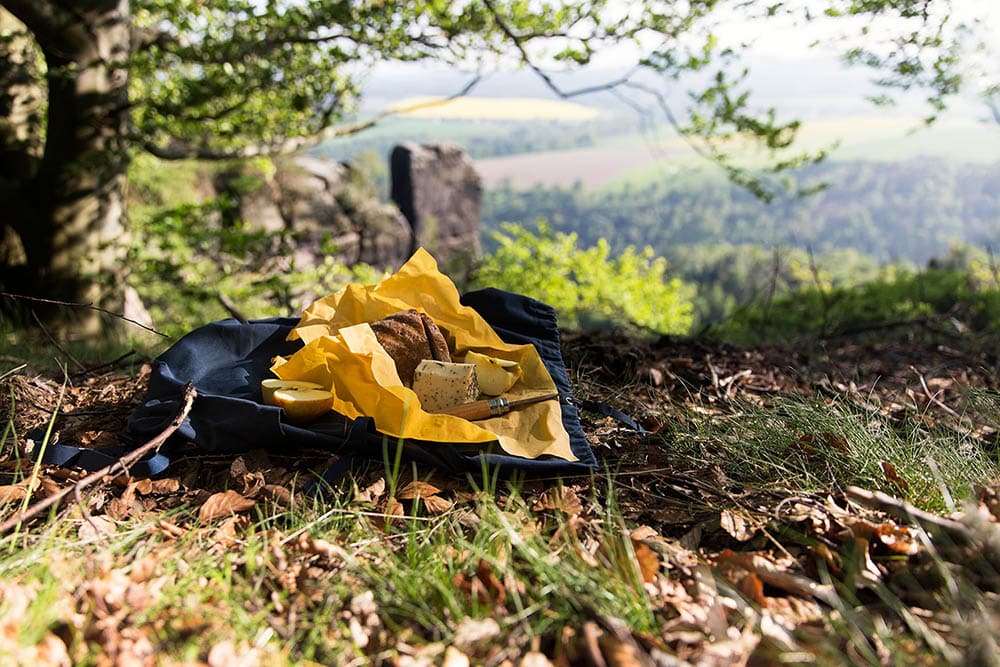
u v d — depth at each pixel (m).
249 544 2.30
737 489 2.78
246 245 8.95
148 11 8.32
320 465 2.92
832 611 2.06
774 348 5.43
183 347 3.39
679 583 2.19
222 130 9.04
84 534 2.41
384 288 3.58
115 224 8.22
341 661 1.85
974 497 2.49
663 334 5.20
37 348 5.11
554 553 2.25
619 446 3.15
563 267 16.47
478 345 3.45
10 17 8.27
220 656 1.76
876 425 3.24
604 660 1.81
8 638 1.72
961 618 1.93
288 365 3.20
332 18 7.57
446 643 1.91
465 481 2.85
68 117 7.61
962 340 6.25
